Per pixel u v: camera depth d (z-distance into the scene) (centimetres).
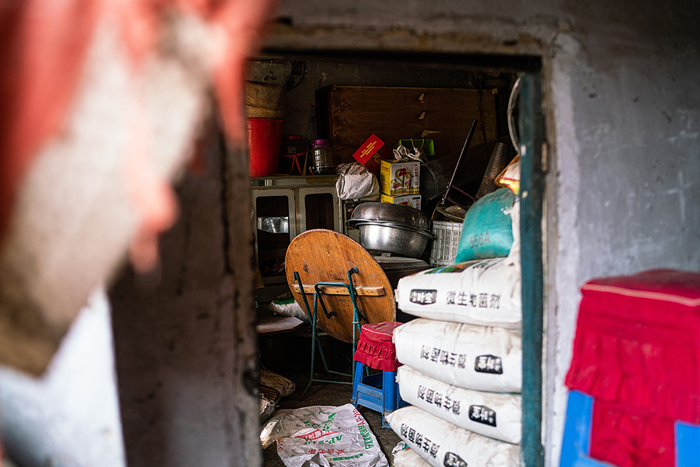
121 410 126
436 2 151
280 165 525
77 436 132
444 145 596
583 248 187
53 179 71
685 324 141
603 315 161
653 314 148
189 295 132
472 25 157
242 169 136
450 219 494
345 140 548
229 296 137
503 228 235
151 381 130
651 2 199
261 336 410
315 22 134
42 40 67
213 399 138
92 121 72
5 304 74
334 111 542
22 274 73
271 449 292
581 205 185
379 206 432
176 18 76
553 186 179
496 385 208
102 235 77
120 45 73
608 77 187
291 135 535
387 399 312
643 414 151
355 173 507
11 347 76
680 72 209
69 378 130
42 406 136
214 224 134
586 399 164
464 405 218
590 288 165
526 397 192
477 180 564
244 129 135
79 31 69
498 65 171
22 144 67
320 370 435
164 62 76
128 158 75
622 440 155
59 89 68
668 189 208
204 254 133
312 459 268
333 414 329
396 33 146
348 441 293
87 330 126
